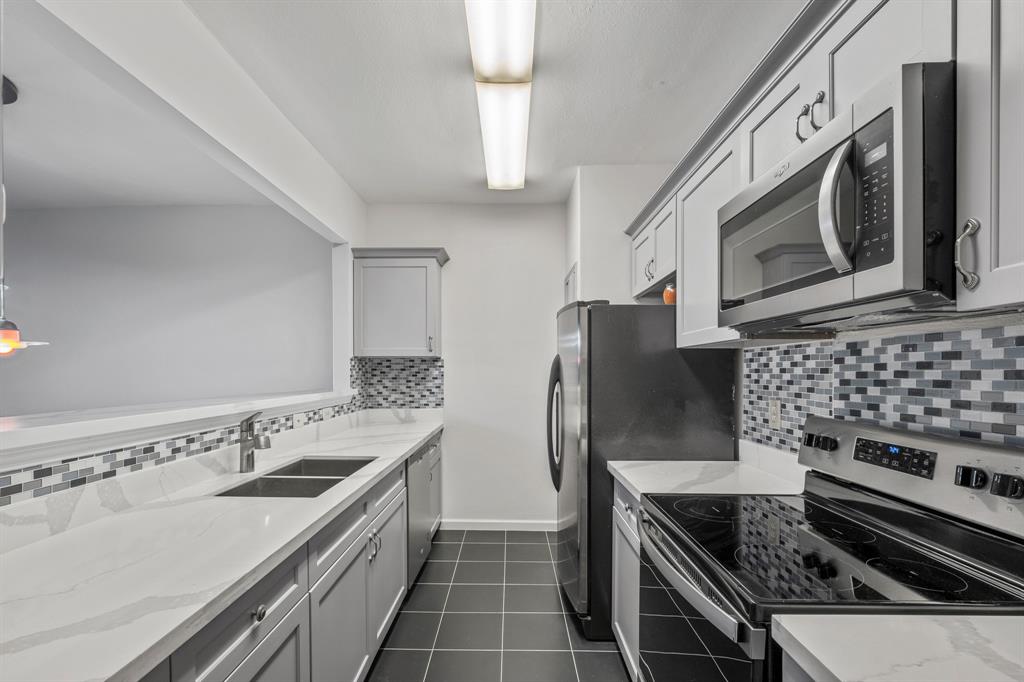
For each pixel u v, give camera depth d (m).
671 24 1.71
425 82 2.06
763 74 1.41
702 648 1.07
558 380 2.69
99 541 1.20
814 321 1.19
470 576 2.89
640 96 2.19
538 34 1.76
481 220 3.79
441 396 3.76
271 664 1.19
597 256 3.05
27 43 1.66
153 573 1.02
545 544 3.41
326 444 2.70
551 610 2.50
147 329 3.37
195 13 1.61
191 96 1.60
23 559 1.09
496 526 3.71
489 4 1.47
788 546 1.16
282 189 2.30
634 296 2.97
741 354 2.21
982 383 1.08
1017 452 0.96
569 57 1.90
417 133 2.54
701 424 2.24
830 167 0.90
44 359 3.34
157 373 3.36
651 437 2.24
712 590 1.00
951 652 0.71
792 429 1.81
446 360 3.77
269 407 2.25
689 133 2.58
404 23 1.68
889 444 1.27
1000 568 0.97
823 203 0.90
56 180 2.92
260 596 1.13
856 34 1.07
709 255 1.85
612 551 2.20
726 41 1.80
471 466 3.74
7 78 1.89
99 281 3.37
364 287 3.42
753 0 1.59
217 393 3.38
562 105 2.28
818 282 1.01
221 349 3.39
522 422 3.75
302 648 1.34
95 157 2.63
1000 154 0.73
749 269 1.30
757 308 1.24
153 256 3.38
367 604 1.90
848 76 1.09
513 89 1.98
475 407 3.76
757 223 1.26
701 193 1.93
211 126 1.71
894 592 0.91
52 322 3.35
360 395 3.57
